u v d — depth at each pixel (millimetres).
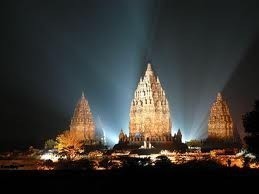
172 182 108562
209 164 143125
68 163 162750
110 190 105000
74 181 111562
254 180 109000
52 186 107812
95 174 118375
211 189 103812
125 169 125500
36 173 126000
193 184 107375
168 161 150375
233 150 198625
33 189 105375
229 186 105750
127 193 104125
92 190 104625
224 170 121125
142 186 107188
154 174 113875
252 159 139125
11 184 109500
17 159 189625
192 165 140250
